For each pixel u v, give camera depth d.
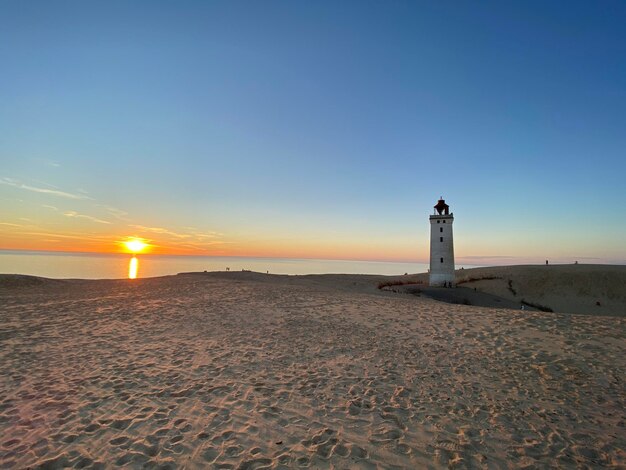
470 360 9.89
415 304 18.94
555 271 43.28
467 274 47.56
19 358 9.67
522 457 5.54
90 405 7.05
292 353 10.48
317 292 23.95
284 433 6.14
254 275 41.47
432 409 7.09
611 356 9.86
